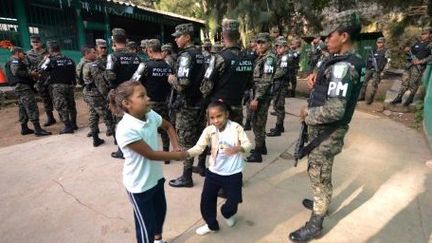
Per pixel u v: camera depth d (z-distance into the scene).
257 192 3.29
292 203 3.05
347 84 2.05
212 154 2.46
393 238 2.50
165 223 2.76
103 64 4.62
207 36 14.71
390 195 3.19
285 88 5.25
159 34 15.77
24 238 2.62
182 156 2.20
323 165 2.35
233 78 3.06
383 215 2.83
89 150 4.71
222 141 2.40
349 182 3.50
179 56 3.25
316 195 2.44
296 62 9.10
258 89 3.88
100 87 4.59
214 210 2.54
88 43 11.11
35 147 4.88
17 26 8.81
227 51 3.05
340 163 4.06
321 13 15.43
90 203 3.14
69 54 10.29
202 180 3.59
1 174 3.88
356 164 4.02
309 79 2.57
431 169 3.82
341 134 2.30
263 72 3.89
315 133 2.37
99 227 2.74
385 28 15.80
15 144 5.16
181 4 16.42
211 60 3.05
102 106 4.80
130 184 2.06
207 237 2.55
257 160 4.12
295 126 6.02
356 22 2.11
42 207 3.09
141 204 2.09
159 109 3.97
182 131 3.43
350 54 2.12
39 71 5.38
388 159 4.18
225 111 2.40
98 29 11.54
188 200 3.15
